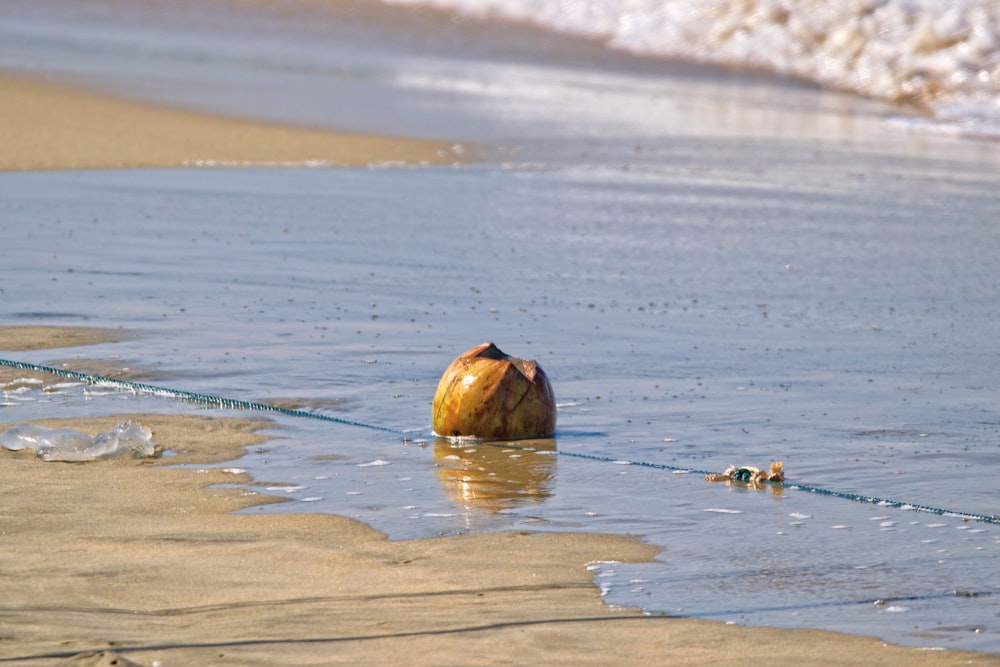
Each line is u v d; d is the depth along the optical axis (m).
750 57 144.50
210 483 24.30
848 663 16.94
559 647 17.03
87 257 47.06
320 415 29.62
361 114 97.44
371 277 45.97
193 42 138.38
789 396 32.75
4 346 34.56
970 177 80.81
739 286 47.41
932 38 135.62
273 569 19.70
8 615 17.44
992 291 47.97
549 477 25.55
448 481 25.02
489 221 59.78
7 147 75.62
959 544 22.12
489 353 29.14
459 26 159.50
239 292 42.47
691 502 24.16
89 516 22.06
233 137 84.12
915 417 31.00
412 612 18.08
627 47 152.00
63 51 123.38
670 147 89.94
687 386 33.44
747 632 17.88
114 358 33.75
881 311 44.00
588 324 40.22
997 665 17.00
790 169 82.00
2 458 25.50
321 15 163.12
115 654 15.99
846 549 21.67
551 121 99.81
